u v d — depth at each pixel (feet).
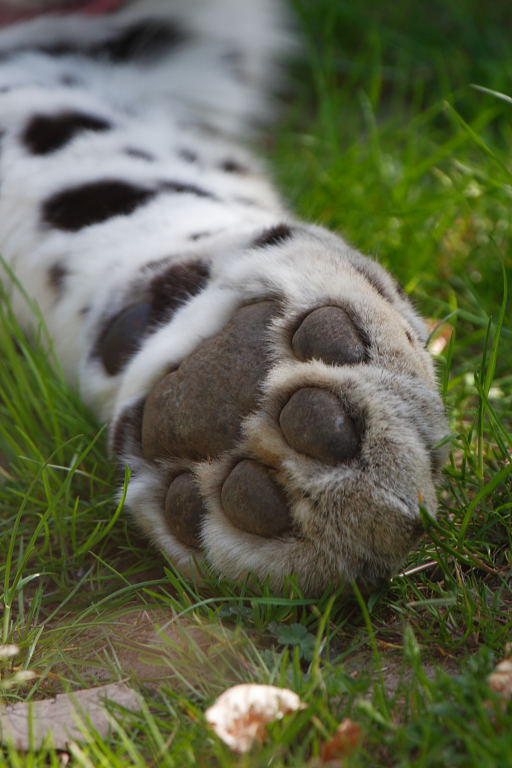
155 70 5.11
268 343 4.09
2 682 4.04
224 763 3.83
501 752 3.81
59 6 5.13
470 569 4.25
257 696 3.94
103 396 4.42
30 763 3.87
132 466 4.19
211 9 5.18
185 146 4.84
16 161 4.71
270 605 4.10
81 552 4.30
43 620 4.23
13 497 4.47
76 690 4.07
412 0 7.57
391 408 4.04
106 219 4.58
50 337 4.62
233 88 5.24
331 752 3.86
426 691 3.95
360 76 7.24
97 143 4.75
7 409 4.64
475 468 4.42
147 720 3.92
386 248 5.12
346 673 4.04
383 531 4.02
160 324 4.31
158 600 4.24
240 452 4.06
